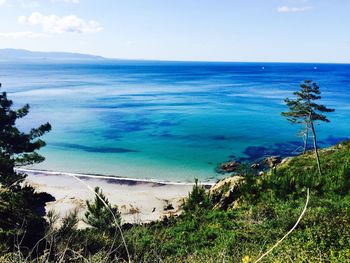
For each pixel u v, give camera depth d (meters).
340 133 72.75
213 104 112.25
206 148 61.59
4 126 25.69
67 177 46.34
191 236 15.77
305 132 46.44
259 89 159.50
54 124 82.62
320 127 78.38
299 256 9.00
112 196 38.72
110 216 17.92
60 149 61.50
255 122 83.50
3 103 25.80
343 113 95.56
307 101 40.66
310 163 34.00
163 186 42.66
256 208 18.88
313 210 15.98
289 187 22.33
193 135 71.12
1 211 8.83
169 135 71.31
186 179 46.19
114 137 70.00
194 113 95.88
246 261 4.39
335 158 32.72
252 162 53.31
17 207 9.49
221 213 19.58
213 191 27.06
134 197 38.50
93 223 17.56
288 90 155.00
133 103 115.31
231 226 16.64
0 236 7.88
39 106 109.75
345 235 10.97
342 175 22.81
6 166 21.59
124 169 50.66
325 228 11.93
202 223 18.36
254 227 15.38
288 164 36.00
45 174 47.78
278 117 89.62
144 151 60.19
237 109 102.19
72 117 91.12
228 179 29.02
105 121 85.62
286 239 11.86
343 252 9.21
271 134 71.44
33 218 9.43
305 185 22.73
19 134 26.75
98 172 49.25
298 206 18.44
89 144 64.88
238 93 142.88
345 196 19.91
